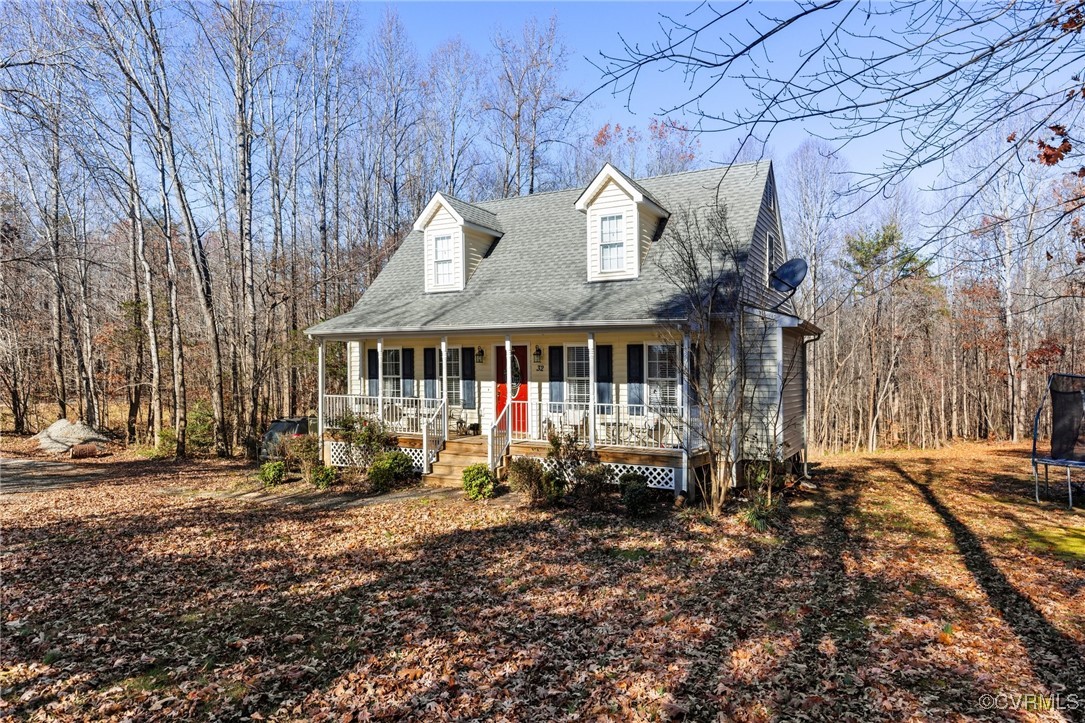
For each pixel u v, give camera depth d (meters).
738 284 11.23
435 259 15.99
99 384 28.41
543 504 11.63
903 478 14.98
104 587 7.54
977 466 16.92
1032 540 9.03
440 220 15.89
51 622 6.49
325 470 14.43
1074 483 13.70
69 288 25.70
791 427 14.45
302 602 7.02
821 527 10.03
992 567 7.77
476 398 15.84
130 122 20.03
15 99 11.87
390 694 4.96
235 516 11.50
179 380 20.20
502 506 11.77
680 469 11.80
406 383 16.67
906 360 31.16
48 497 13.38
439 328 13.79
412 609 6.75
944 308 29.75
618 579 7.60
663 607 6.66
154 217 20.41
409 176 31.56
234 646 5.91
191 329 29.25
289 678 5.27
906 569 7.77
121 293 29.66
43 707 4.82
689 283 11.04
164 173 21.23
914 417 33.81
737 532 9.73
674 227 14.47
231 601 7.07
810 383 31.47
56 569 8.23
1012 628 5.90
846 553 8.55
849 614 6.35
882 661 5.28
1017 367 26.42
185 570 8.19
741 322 10.85
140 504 12.65
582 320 12.21
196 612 6.76
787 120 3.76
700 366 11.47
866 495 12.73
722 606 6.64
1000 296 25.91
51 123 14.08
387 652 5.71
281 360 25.41
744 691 4.86
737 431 11.74
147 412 30.64
